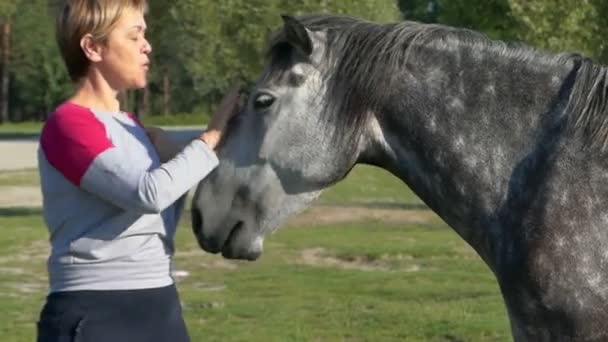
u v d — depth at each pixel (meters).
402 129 4.42
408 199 25.45
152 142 4.28
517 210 4.30
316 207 22.94
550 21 21.72
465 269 14.38
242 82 4.51
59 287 3.96
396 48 4.40
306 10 22.83
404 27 4.46
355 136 4.36
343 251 15.88
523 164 4.32
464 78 4.41
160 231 4.03
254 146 4.37
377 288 12.88
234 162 4.39
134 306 3.95
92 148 3.85
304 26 4.29
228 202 4.39
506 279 4.33
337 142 4.35
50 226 3.98
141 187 3.81
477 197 4.37
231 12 23.22
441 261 15.12
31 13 68.69
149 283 3.98
